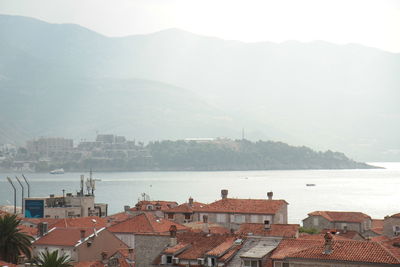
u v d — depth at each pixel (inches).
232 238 5300.2
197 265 5054.1
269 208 7652.6
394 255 3932.1
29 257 5674.2
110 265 5516.7
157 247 5403.5
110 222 7564.0
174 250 5206.7
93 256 5940.0
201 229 6786.4
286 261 4197.8
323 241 4628.4
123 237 6712.6
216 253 4948.3
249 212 7608.3
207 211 7854.3
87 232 6082.7
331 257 3991.1
